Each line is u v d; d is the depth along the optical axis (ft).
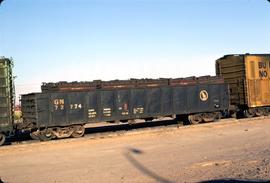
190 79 86.12
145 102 79.25
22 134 81.41
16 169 45.88
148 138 66.85
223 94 89.61
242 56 93.15
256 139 61.67
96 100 74.18
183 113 83.51
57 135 70.74
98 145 61.31
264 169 38.73
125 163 46.65
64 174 41.78
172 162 46.06
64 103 70.95
